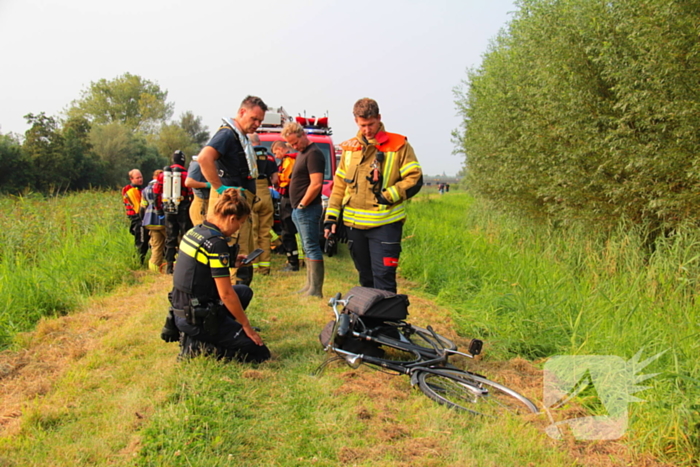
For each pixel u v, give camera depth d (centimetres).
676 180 601
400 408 322
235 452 267
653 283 580
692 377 325
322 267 595
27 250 785
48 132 4416
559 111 754
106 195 1505
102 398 331
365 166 443
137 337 442
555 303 536
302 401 329
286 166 741
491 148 1120
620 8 634
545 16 782
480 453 270
